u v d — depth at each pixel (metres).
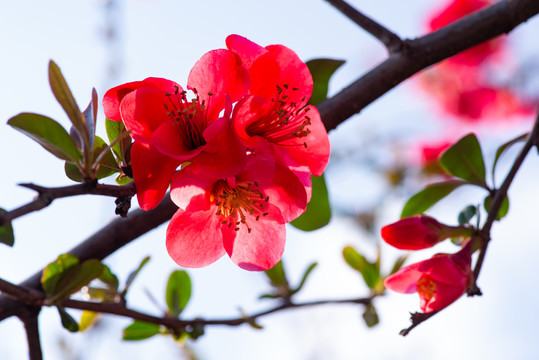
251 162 0.46
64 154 0.45
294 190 0.47
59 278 0.48
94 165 0.44
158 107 0.46
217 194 0.47
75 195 0.44
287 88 0.47
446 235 0.49
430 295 0.48
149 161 0.46
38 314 0.49
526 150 0.50
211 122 0.46
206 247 0.47
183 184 0.46
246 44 0.46
